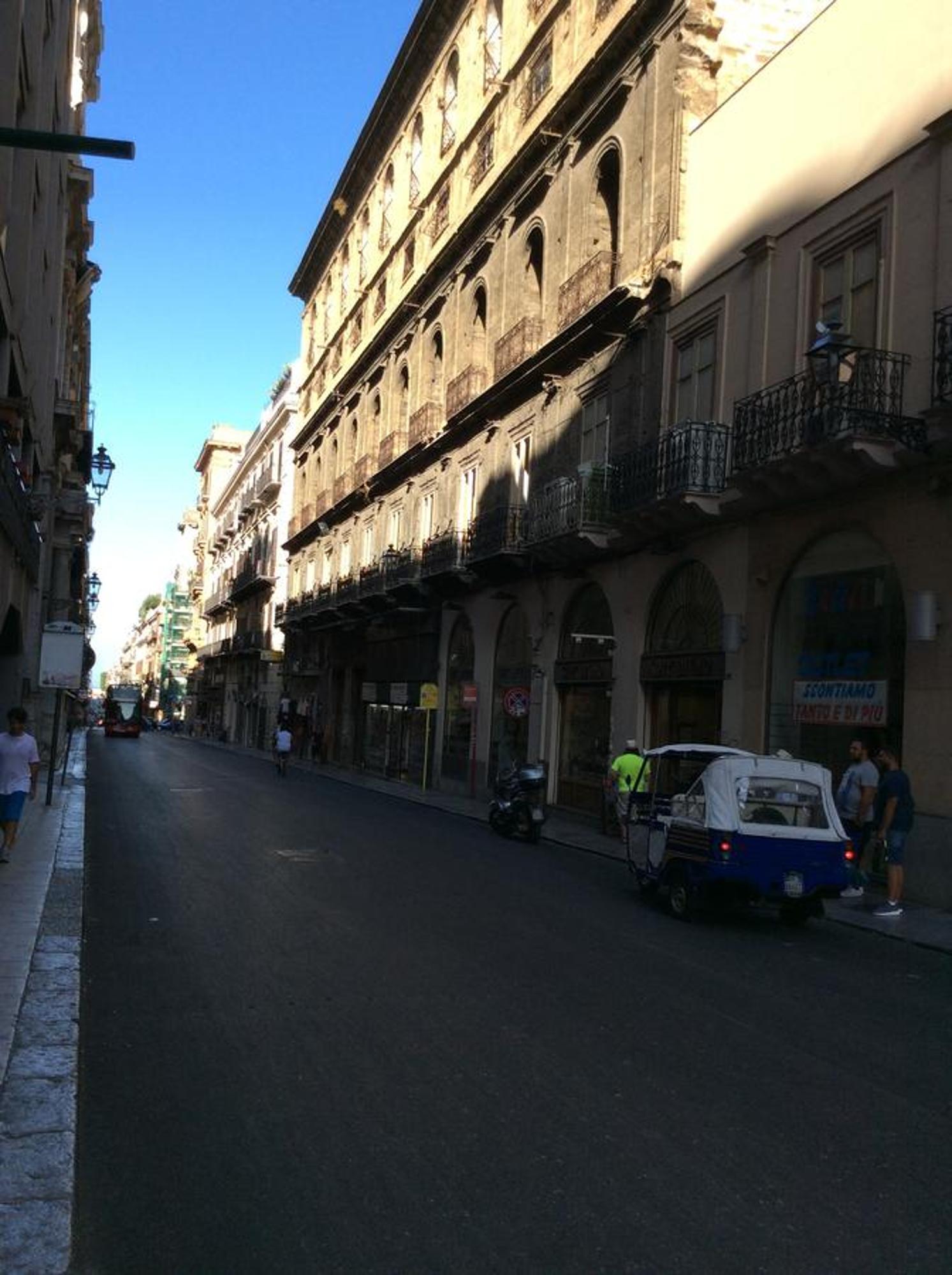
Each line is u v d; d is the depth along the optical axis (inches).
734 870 386.3
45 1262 136.1
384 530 1466.5
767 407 577.6
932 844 469.4
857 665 542.3
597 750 826.2
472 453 1125.7
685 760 457.1
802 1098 207.6
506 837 714.8
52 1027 237.6
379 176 1628.9
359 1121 187.8
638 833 467.2
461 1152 175.2
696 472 646.5
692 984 300.5
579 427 880.9
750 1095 208.1
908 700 495.2
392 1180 163.9
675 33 751.1
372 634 1504.7
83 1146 175.0
